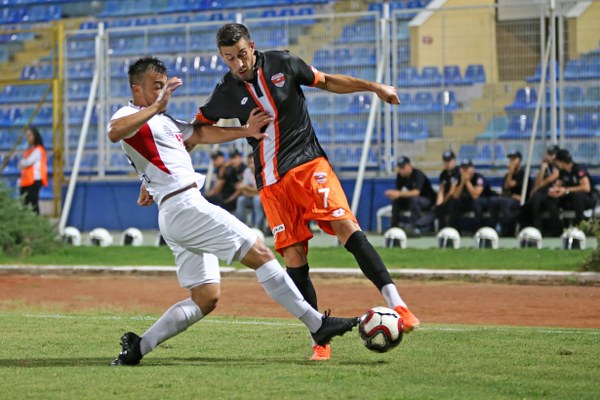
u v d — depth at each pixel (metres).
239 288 22.61
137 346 10.75
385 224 34.09
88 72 37.94
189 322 10.90
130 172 37.44
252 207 32.84
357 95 34.69
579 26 31.73
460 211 31.33
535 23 32.41
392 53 33.88
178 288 22.83
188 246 10.73
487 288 22.08
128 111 10.59
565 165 29.94
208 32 36.31
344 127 34.84
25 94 40.12
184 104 36.47
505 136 32.91
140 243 32.62
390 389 9.11
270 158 11.63
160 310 18.59
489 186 31.61
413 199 31.58
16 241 29.20
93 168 38.16
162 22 42.03
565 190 29.69
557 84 32.16
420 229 31.58
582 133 31.84
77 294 21.70
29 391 9.05
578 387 9.22
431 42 33.50
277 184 11.64
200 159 36.50
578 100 31.86
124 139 10.57
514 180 31.14
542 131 32.47
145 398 8.71
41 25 43.88
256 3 40.78
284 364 10.74
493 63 32.94
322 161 11.60
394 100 12.01
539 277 22.75
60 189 37.81
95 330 14.09
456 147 33.41
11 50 41.22
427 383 9.44
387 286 11.09
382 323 10.47
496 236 28.69
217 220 10.62
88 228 37.62
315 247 29.69
